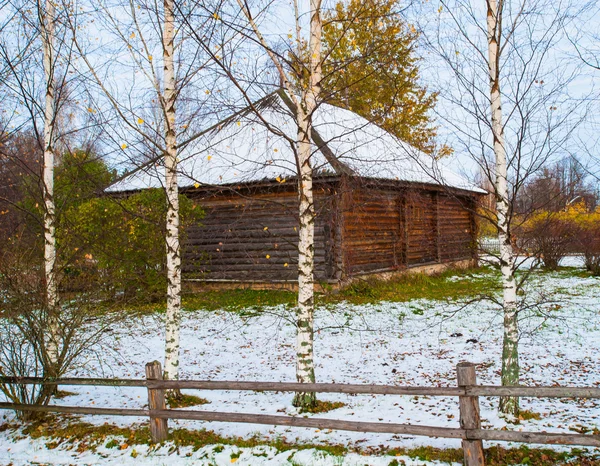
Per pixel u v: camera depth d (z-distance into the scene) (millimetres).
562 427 5719
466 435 4754
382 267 17672
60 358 6668
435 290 16641
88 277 8461
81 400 7836
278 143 14477
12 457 5855
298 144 6836
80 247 9773
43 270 7211
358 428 5086
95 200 13492
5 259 6715
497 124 6340
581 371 8242
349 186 7977
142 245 13633
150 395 5988
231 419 5559
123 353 10633
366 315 13094
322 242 15469
